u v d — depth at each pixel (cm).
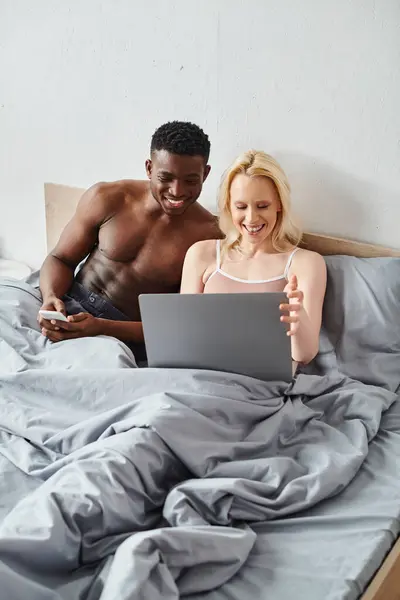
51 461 139
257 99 186
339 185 182
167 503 122
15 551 106
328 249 185
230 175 165
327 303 173
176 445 129
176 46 194
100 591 108
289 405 147
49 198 231
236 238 173
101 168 221
